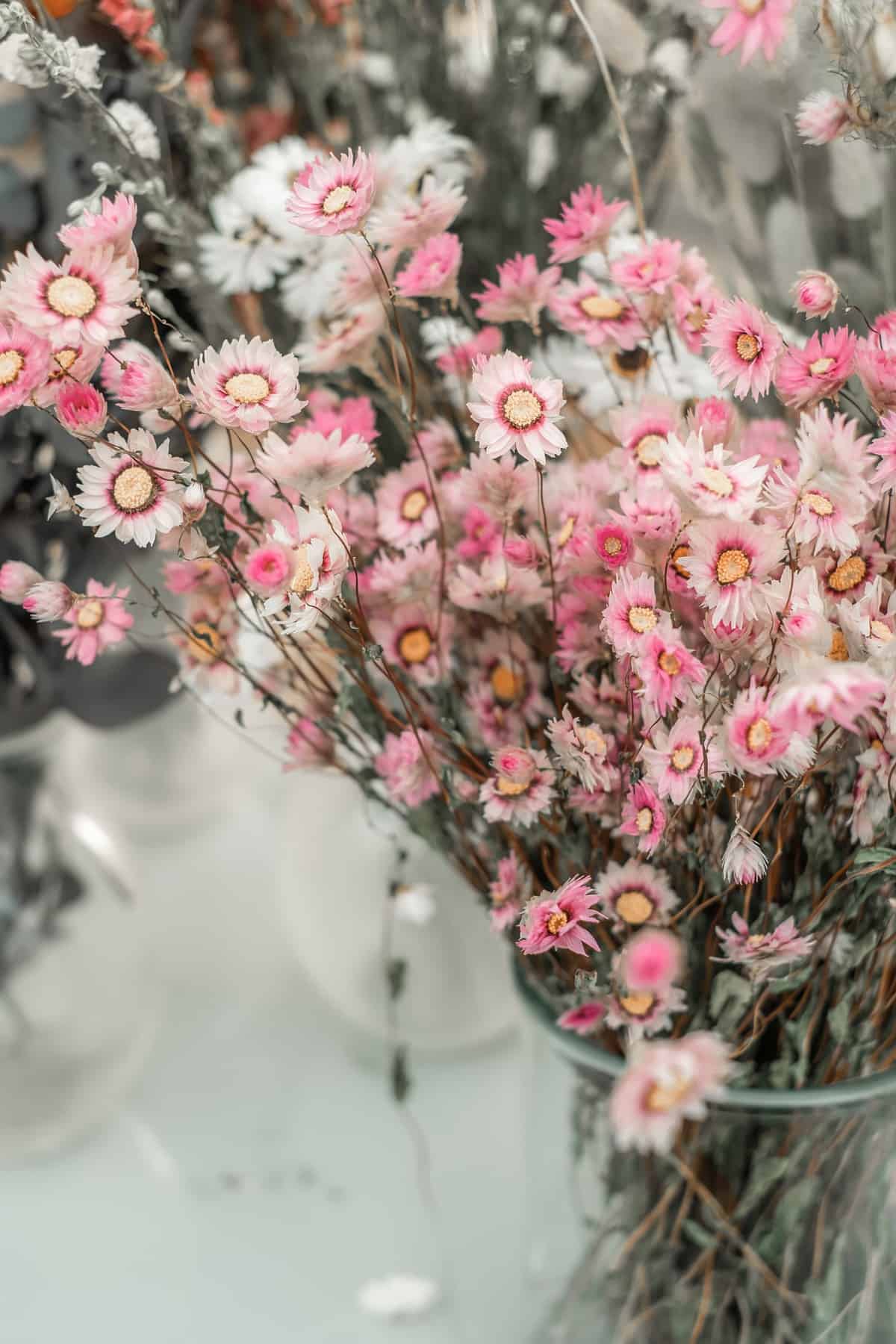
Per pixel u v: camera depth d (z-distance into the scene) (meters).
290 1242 0.83
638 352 0.67
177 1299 0.81
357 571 0.64
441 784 0.65
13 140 0.71
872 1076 0.64
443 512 0.65
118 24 0.68
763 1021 0.64
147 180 0.69
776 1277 0.68
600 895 0.62
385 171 0.66
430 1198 0.84
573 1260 0.72
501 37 0.77
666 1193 0.67
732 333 0.59
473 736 0.68
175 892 1.06
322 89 0.83
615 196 0.78
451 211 0.62
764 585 0.57
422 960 0.85
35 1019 0.84
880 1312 0.70
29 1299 0.81
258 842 1.11
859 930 0.63
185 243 0.70
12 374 0.59
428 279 0.63
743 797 0.61
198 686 0.70
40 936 0.84
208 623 0.68
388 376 0.72
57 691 0.81
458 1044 0.89
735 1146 0.66
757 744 0.57
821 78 0.67
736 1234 0.67
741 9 0.59
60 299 0.59
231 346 0.59
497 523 0.65
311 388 0.73
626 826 0.60
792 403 0.59
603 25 0.71
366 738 0.71
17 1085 0.85
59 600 0.65
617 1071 0.66
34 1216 0.85
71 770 1.00
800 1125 0.65
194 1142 0.88
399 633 0.65
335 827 0.84
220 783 1.06
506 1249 0.82
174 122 0.74
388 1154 0.87
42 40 0.64
